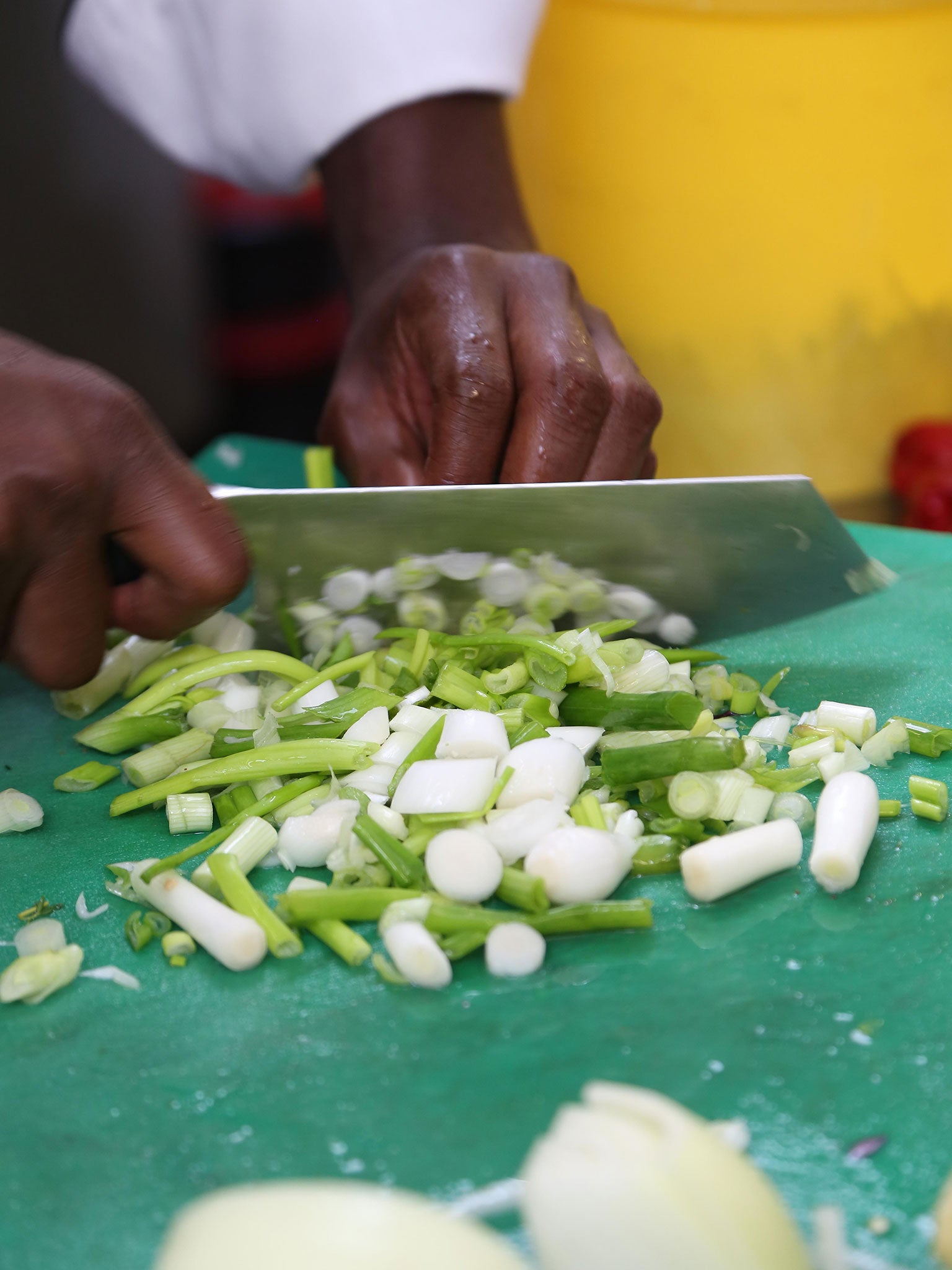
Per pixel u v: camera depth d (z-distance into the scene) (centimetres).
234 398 286
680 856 92
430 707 118
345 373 150
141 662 130
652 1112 58
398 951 82
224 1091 74
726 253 181
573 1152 56
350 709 110
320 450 151
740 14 163
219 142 179
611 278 188
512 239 159
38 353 98
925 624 133
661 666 114
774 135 172
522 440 122
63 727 125
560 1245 55
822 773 102
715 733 101
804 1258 56
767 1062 74
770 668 126
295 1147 70
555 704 113
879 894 89
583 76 175
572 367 120
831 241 179
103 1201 67
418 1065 75
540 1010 80
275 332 278
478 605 124
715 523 118
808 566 123
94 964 87
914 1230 62
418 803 95
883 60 167
